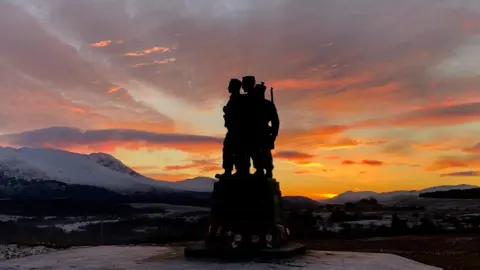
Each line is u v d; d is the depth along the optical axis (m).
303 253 16.30
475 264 23.27
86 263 14.83
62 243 34.00
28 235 40.94
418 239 38.25
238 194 15.77
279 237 15.66
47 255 17.50
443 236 40.78
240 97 17.17
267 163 16.75
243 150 16.67
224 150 16.97
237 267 13.09
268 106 17.11
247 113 16.88
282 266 13.30
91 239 37.75
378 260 15.35
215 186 16.23
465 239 36.66
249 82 17.25
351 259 15.30
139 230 41.62
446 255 26.92
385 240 38.38
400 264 15.14
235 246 15.21
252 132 16.70
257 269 12.81
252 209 15.59
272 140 17.05
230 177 16.03
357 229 44.81
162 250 18.84
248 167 16.72
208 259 14.84
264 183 15.73
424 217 51.44
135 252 18.06
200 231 39.72
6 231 43.28
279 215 16.48
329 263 14.07
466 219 50.16
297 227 43.62
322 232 43.69
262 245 15.23
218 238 15.50
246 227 15.40
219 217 15.84
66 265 14.59
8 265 15.11
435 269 14.87
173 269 13.01
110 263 14.68
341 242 37.28
